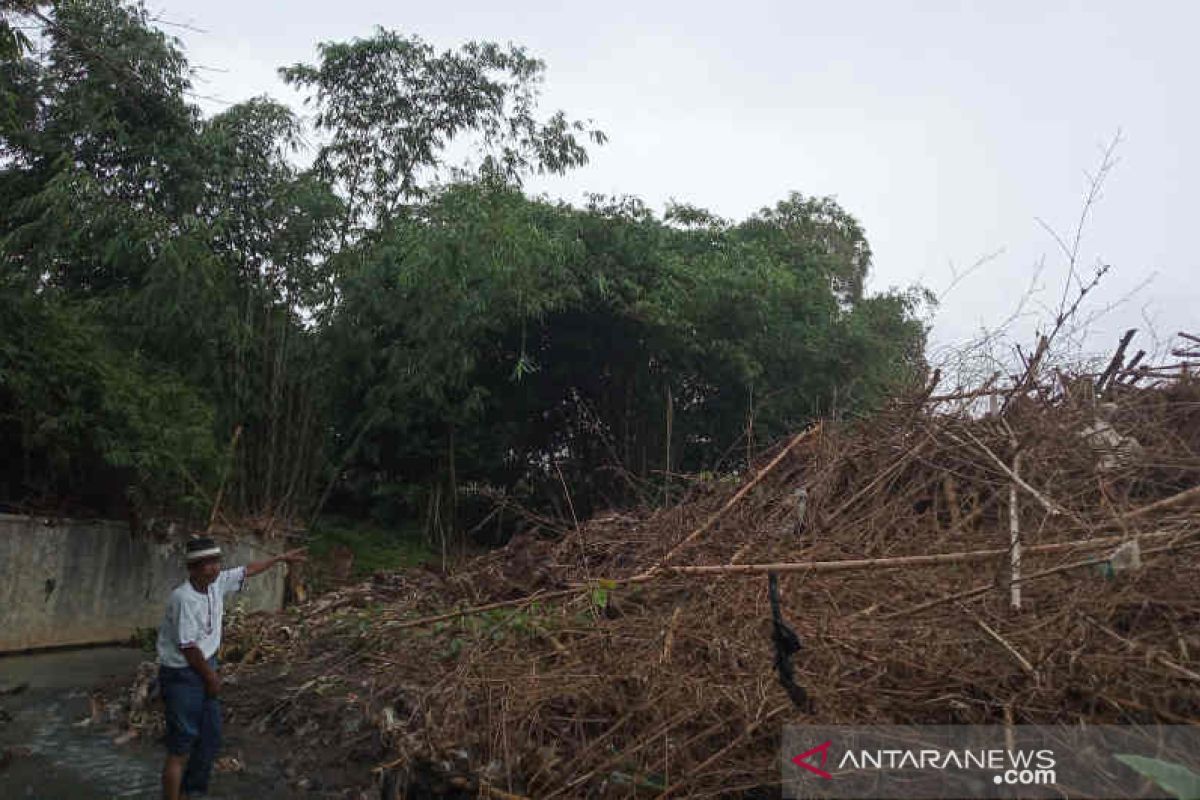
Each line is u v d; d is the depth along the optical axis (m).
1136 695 3.24
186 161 10.41
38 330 8.47
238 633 6.94
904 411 6.09
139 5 10.19
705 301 13.69
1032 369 5.91
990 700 3.42
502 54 13.91
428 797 4.02
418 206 12.82
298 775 4.49
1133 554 3.45
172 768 4.03
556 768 3.80
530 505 15.06
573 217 13.89
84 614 8.73
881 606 4.08
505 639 5.05
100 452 8.79
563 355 14.77
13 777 4.46
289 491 11.44
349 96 13.66
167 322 10.14
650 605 4.90
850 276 19.94
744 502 6.07
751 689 3.68
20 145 9.84
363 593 7.67
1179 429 5.60
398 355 12.35
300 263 11.43
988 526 4.93
